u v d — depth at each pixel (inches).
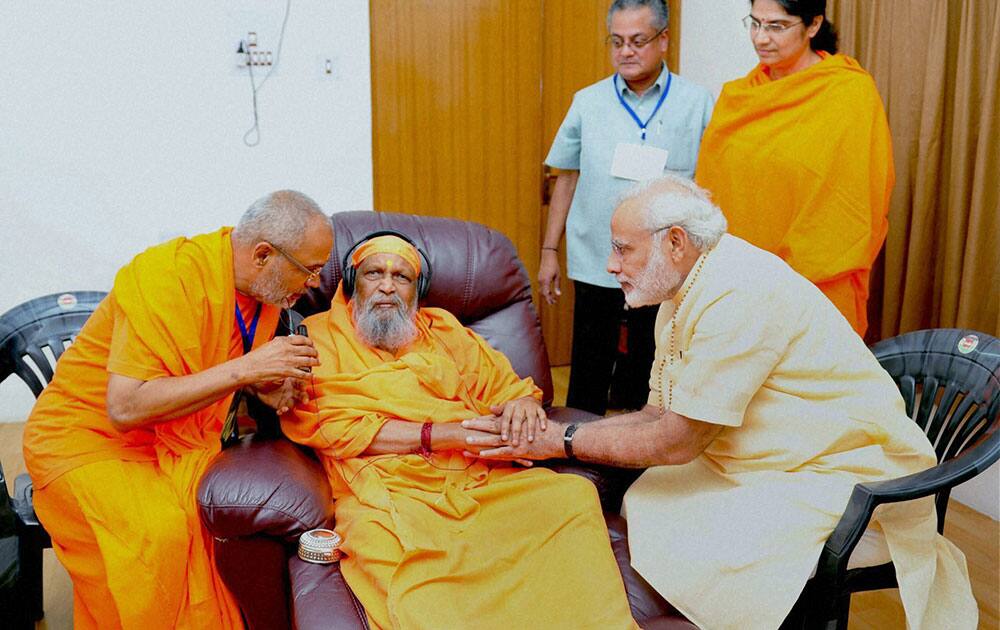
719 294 68.0
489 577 67.2
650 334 115.4
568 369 175.0
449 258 94.5
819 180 93.1
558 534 70.7
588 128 117.0
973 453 62.9
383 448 77.2
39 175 141.4
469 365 87.7
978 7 110.9
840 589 66.7
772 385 70.0
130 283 73.0
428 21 156.8
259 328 79.7
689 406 67.4
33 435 74.8
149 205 147.3
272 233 73.3
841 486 67.9
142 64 142.1
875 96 94.4
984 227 113.0
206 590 71.0
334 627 61.4
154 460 75.5
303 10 147.8
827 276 92.9
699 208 69.9
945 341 77.9
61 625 87.0
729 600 65.2
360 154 156.6
